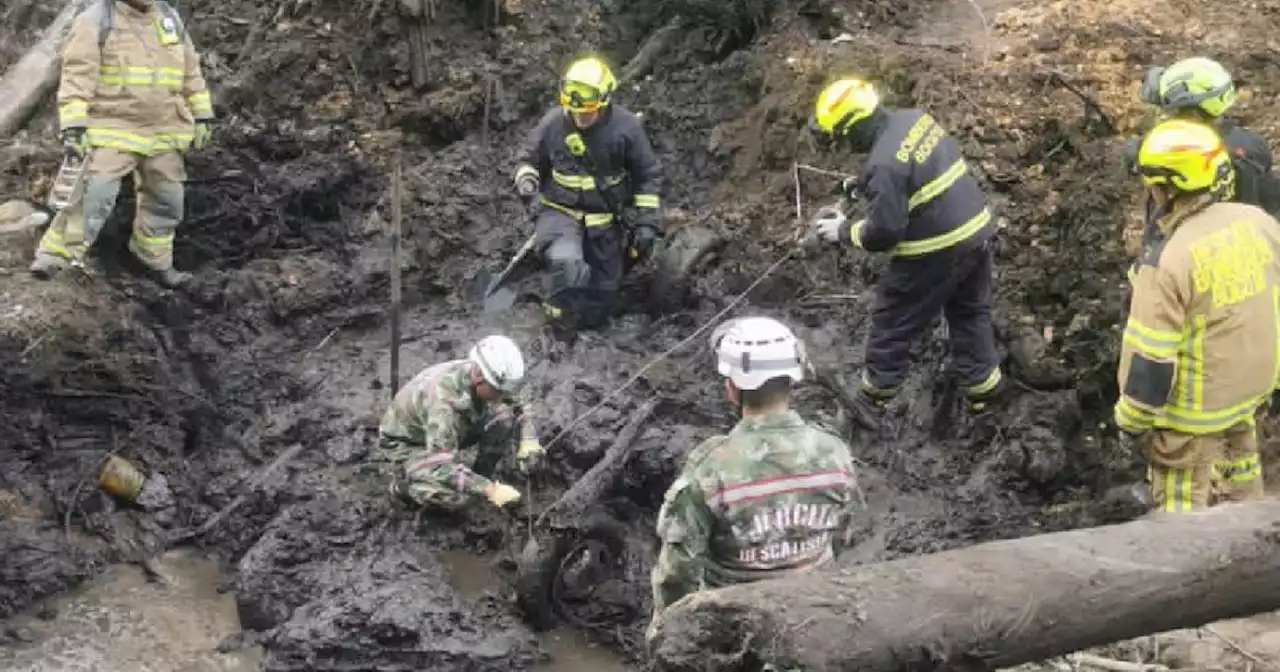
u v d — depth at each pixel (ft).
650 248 22.72
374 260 25.12
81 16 21.57
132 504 20.34
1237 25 26.20
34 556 19.12
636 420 20.68
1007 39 26.12
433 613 18.06
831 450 13.10
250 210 25.77
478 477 18.29
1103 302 21.02
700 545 12.93
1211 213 15.12
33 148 26.35
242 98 27.58
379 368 23.06
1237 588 11.39
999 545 11.23
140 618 18.60
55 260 22.67
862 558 18.70
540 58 28.86
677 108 27.63
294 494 20.24
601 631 18.44
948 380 20.98
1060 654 11.14
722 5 28.37
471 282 24.84
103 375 21.58
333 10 28.66
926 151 18.29
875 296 20.44
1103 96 23.94
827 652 10.07
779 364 12.91
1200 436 15.70
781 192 25.16
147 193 23.06
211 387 22.63
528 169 22.31
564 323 23.22
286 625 17.94
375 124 27.78
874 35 27.07
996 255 22.29
